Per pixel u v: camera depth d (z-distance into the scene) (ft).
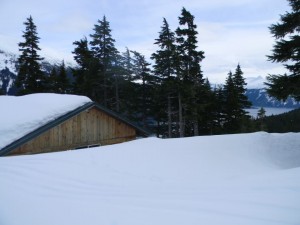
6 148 30.12
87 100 45.80
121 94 129.80
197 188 16.74
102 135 48.93
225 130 127.13
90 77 113.50
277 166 32.50
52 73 123.54
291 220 10.87
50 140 38.60
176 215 11.98
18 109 38.29
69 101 43.45
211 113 127.54
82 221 11.69
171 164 26.55
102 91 128.06
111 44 120.26
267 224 10.65
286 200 12.95
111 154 26.68
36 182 17.25
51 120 37.22
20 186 16.29
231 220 11.18
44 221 11.79
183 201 13.83
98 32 118.83
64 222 11.65
